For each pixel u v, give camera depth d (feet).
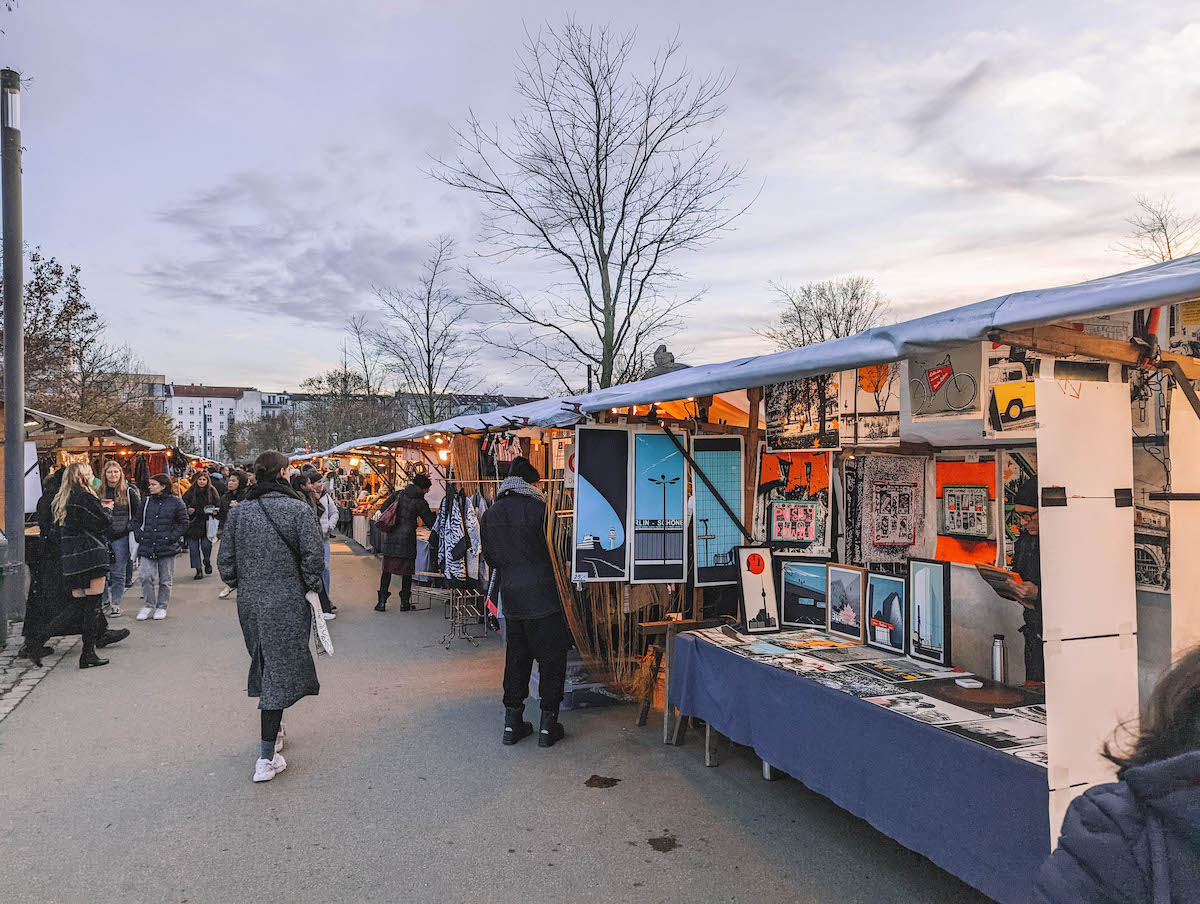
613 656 18.10
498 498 16.12
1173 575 7.16
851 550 14.25
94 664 21.59
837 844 11.35
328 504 29.27
